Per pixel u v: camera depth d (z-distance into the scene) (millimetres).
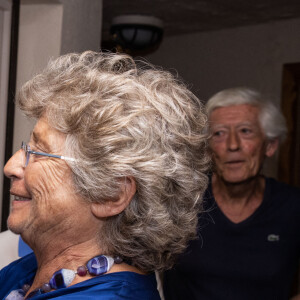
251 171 1829
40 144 801
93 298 757
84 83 807
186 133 852
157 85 860
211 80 4445
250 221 1793
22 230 827
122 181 787
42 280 842
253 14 3895
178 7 3666
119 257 839
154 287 869
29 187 798
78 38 2350
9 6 1943
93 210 794
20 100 847
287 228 1803
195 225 904
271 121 1920
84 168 764
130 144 777
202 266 1768
